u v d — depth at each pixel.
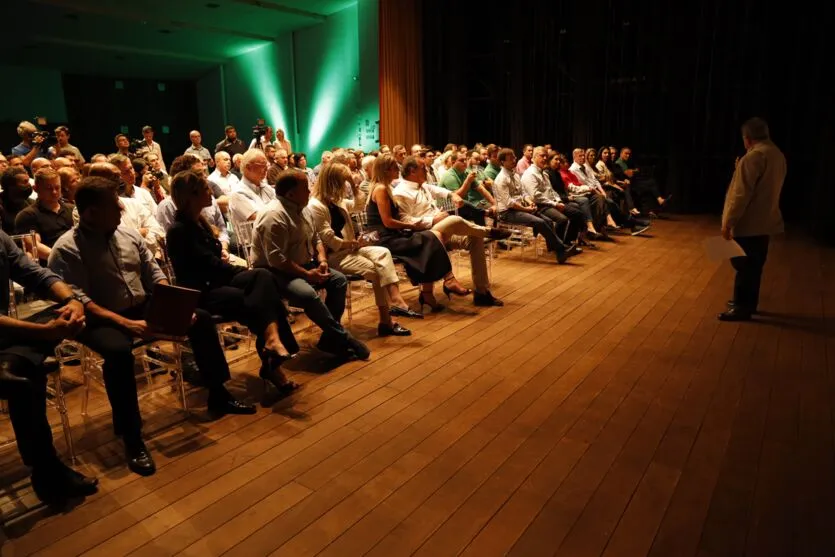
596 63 9.16
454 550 1.73
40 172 3.20
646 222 7.34
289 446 2.36
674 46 8.58
